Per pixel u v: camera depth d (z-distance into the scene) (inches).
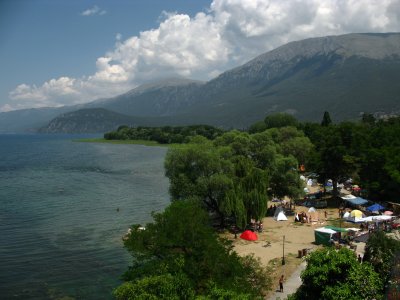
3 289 1727.4
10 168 6328.7
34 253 2183.8
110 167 6397.6
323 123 6781.5
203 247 1279.5
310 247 2191.2
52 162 7268.7
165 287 983.0
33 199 3718.0
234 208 2481.5
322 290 1026.7
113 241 2399.1
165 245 1282.0
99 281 1814.7
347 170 3417.8
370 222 2506.2
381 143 3848.4
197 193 2541.8
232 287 1137.4
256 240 2348.7
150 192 4094.5
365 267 1020.5
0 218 2965.1
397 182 2957.7
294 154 4143.7
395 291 961.5
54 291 1711.4
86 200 3671.3
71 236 2507.4
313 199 3474.4
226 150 2918.3
